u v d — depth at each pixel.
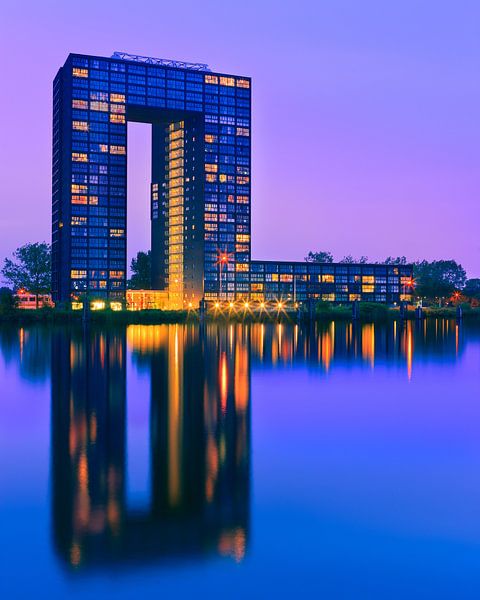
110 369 86.44
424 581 24.00
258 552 26.09
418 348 128.38
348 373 84.88
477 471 37.03
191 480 34.72
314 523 28.89
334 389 69.50
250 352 116.19
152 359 100.94
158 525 28.45
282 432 46.81
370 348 127.75
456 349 126.19
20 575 24.11
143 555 25.53
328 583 23.83
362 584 23.80
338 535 27.69
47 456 39.53
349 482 34.75
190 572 24.44
